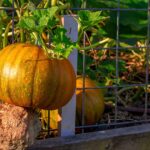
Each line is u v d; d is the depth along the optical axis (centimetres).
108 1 444
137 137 331
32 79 273
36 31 274
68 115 318
